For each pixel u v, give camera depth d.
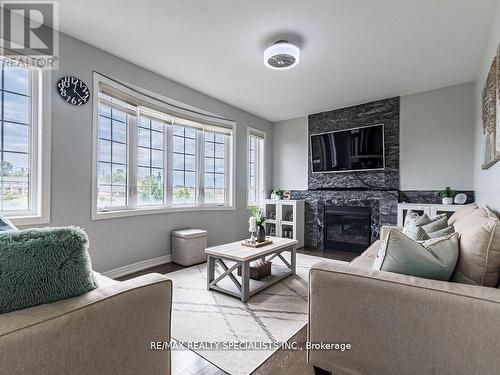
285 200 4.81
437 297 1.06
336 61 2.88
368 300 1.21
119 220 2.98
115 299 0.95
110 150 2.98
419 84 3.52
